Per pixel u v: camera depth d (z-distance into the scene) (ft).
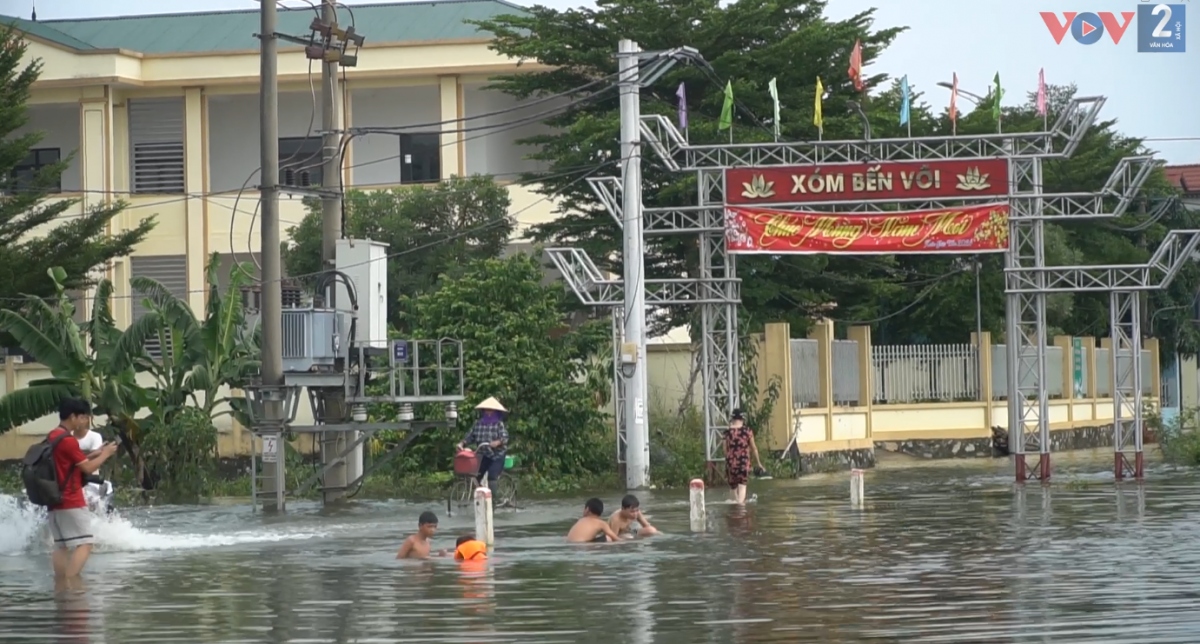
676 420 150.92
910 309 199.72
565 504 119.85
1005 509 106.52
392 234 173.37
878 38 165.17
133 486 138.10
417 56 200.23
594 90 163.53
